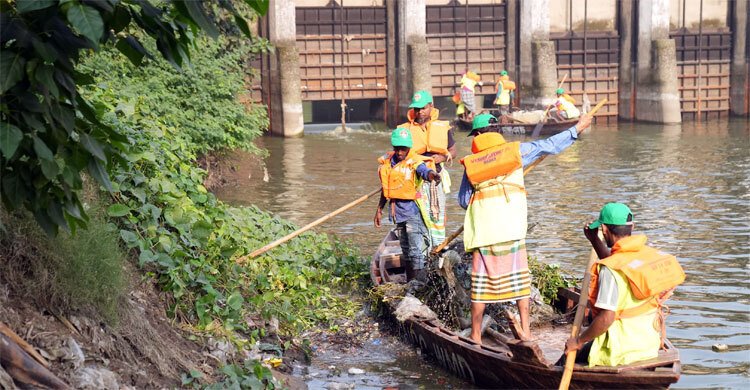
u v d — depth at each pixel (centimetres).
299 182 2019
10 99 449
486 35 3519
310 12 3297
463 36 3494
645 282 604
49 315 560
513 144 764
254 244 1003
